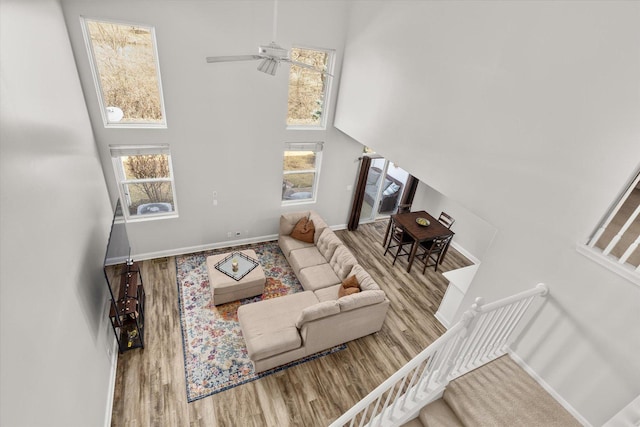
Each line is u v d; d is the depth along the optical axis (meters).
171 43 4.47
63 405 2.34
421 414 2.95
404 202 8.10
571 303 2.81
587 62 2.44
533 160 2.92
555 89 2.67
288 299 4.76
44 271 2.27
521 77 2.90
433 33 3.73
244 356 4.35
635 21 2.15
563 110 2.64
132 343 4.25
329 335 4.33
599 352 2.64
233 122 5.37
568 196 2.71
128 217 5.54
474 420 2.74
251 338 4.07
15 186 1.98
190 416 3.63
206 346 4.43
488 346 3.28
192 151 5.32
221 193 5.91
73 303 2.80
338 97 5.88
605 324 2.58
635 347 2.41
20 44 2.42
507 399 2.94
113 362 3.97
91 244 3.62
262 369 4.07
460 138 3.59
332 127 6.25
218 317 4.89
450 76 3.60
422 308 5.53
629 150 2.29
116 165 5.09
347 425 3.67
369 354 4.58
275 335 4.12
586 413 2.77
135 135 4.84
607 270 2.53
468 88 3.41
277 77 5.30
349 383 4.16
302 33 5.11
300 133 6.01
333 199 7.18
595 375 2.68
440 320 5.27
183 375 4.04
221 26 4.61
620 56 2.25
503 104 3.09
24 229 2.03
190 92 4.88
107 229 4.59
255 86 5.23
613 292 2.51
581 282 2.71
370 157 6.81
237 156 5.69
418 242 5.96
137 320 4.13
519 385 3.09
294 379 4.13
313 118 6.12
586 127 2.51
